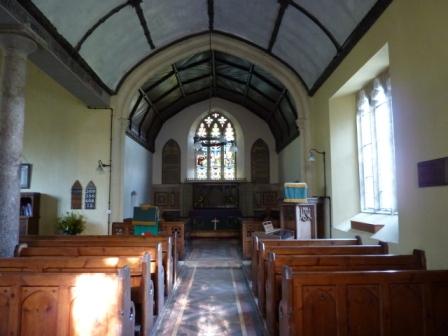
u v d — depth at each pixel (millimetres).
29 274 3078
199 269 8664
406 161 4902
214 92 15844
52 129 10336
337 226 8148
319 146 9461
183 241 9984
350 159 8344
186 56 10641
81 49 7656
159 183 16188
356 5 6129
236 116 16594
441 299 3080
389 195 6602
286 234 7484
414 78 4699
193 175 16594
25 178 10094
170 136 16438
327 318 2982
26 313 3053
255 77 12234
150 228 8914
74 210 10062
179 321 5000
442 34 4105
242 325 4855
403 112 4969
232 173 16719
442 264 4090
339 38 7258
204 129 16891
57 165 10219
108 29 7949
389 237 5746
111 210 10047
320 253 4730
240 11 8758
